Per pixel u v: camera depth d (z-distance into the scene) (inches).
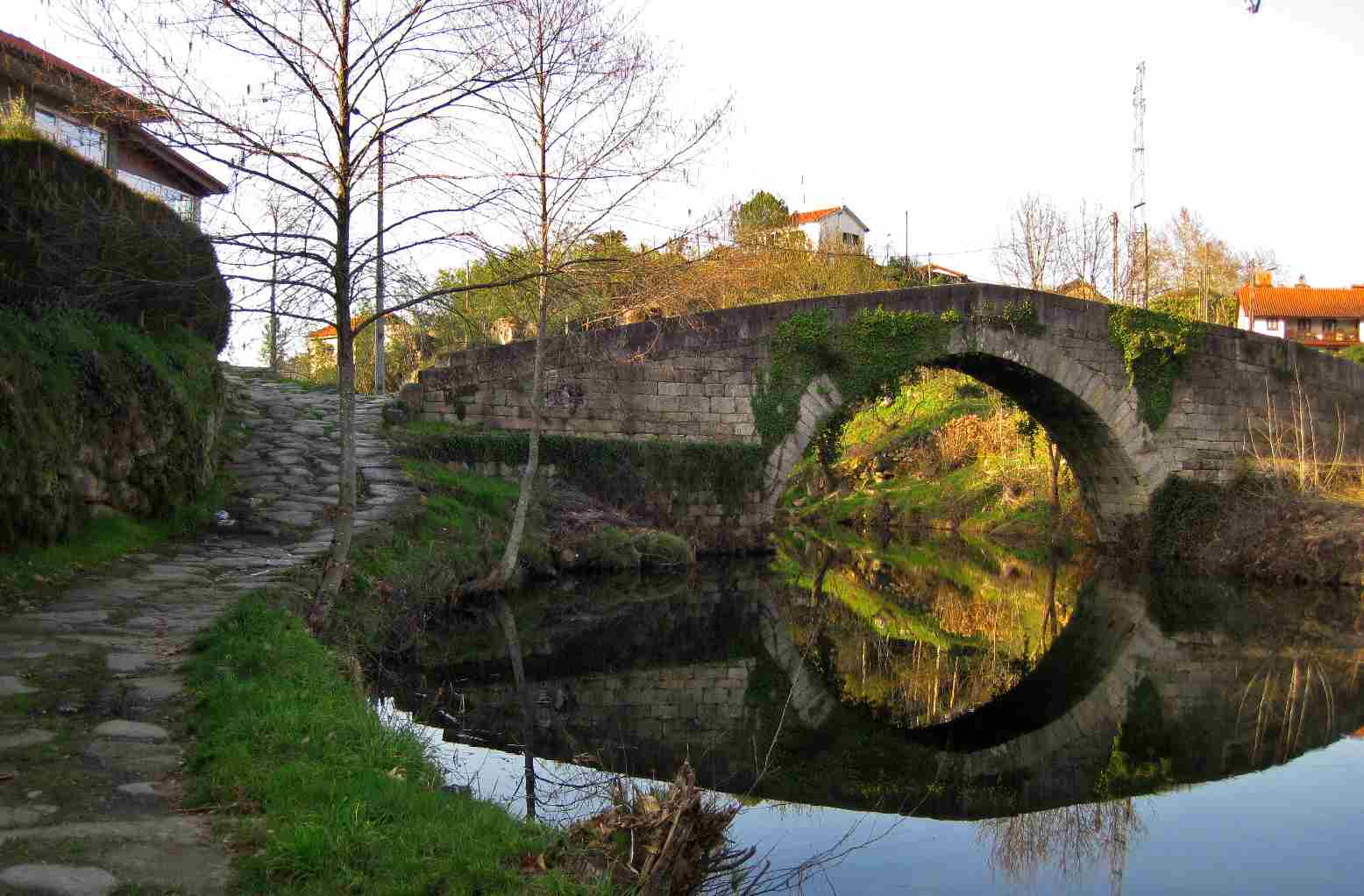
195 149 279.9
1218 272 2225.6
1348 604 670.5
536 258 472.4
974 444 1278.3
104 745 177.3
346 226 296.2
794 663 479.5
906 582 773.9
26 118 378.9
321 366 948.6
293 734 188.9
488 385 711.1
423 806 169.5
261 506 467.8
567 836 174.9
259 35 278.5
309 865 137.5
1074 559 909.8
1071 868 239.1
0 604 270.1
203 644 241.1
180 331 500.7
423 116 295.7
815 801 281.7
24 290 358.9
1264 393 932.0
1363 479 826.2
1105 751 352.2
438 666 399.5
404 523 492.7
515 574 556.1
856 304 802.2
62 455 336.2
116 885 127.6
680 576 683.4
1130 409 888.9
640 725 342.3
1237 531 834.8
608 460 721.0
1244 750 354.0
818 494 1396.4
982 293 836.6
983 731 378.9
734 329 771.4
